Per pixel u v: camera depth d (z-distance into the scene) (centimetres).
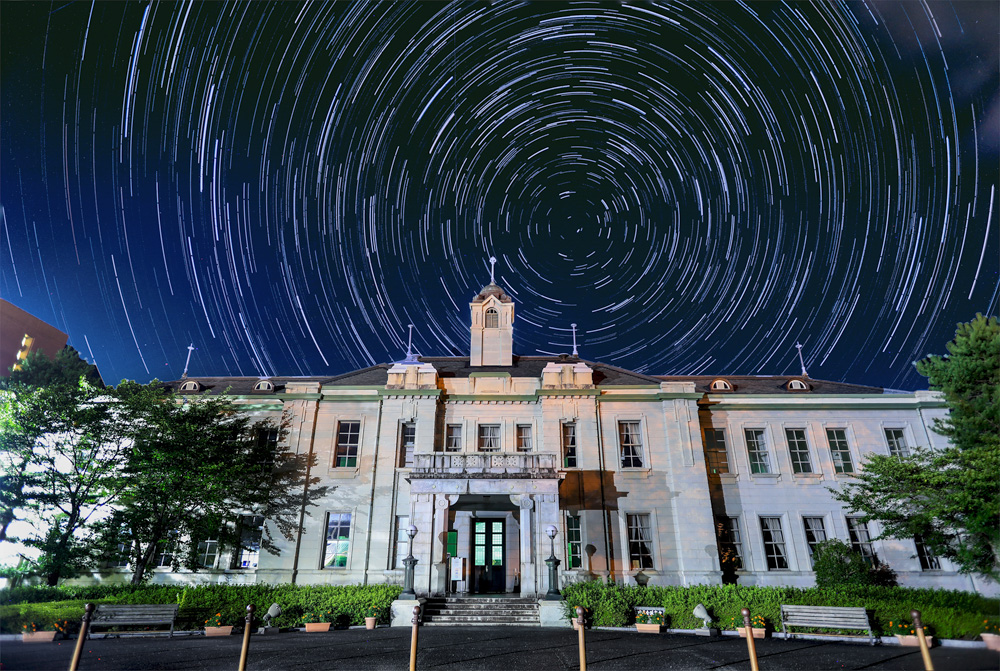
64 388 2664
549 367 3191
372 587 2431
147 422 2734
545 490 2619
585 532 2820
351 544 2811
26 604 1991
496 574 2870
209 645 1766
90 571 2719
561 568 2589
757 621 2012
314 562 2778
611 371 3472
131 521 2570
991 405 2528
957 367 2688
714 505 2980
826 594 2133
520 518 2675
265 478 2912
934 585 2752
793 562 2867
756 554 2878
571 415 3075
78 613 1928
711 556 2759
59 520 2609
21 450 2531
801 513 2962
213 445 2714
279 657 1578
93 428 2630
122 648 1702
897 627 1869
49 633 1823
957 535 2252
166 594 2203
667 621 2153
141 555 2647
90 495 2638
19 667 1427
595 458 2978
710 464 3070
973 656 1594
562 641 1841
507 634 1981
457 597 2512
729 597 2138
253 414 3111
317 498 2908
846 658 1585
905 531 2289
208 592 2225
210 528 2664
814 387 3450
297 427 3042
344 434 3086
